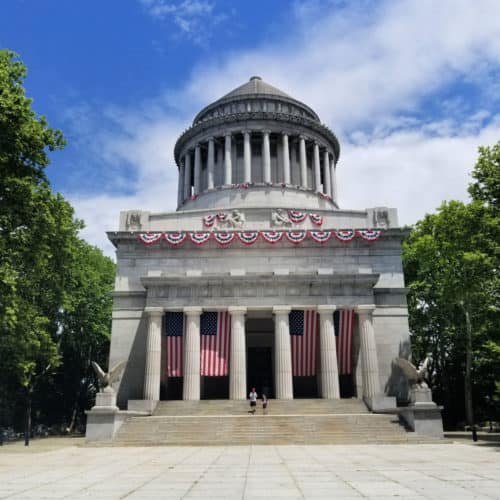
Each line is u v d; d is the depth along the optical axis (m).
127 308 49.47
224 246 51.44
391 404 39.94
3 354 43.03
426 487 12.71
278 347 44.16
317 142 71.25
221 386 52.12
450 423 57.81
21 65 33.03
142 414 37.88
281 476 15.38
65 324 61.41
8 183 31.58
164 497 11.60
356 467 17.72
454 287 43.28
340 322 45.97
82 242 58.75
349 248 51.62
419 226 59.44
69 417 70.12
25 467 19.31
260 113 68.44
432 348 59.38
